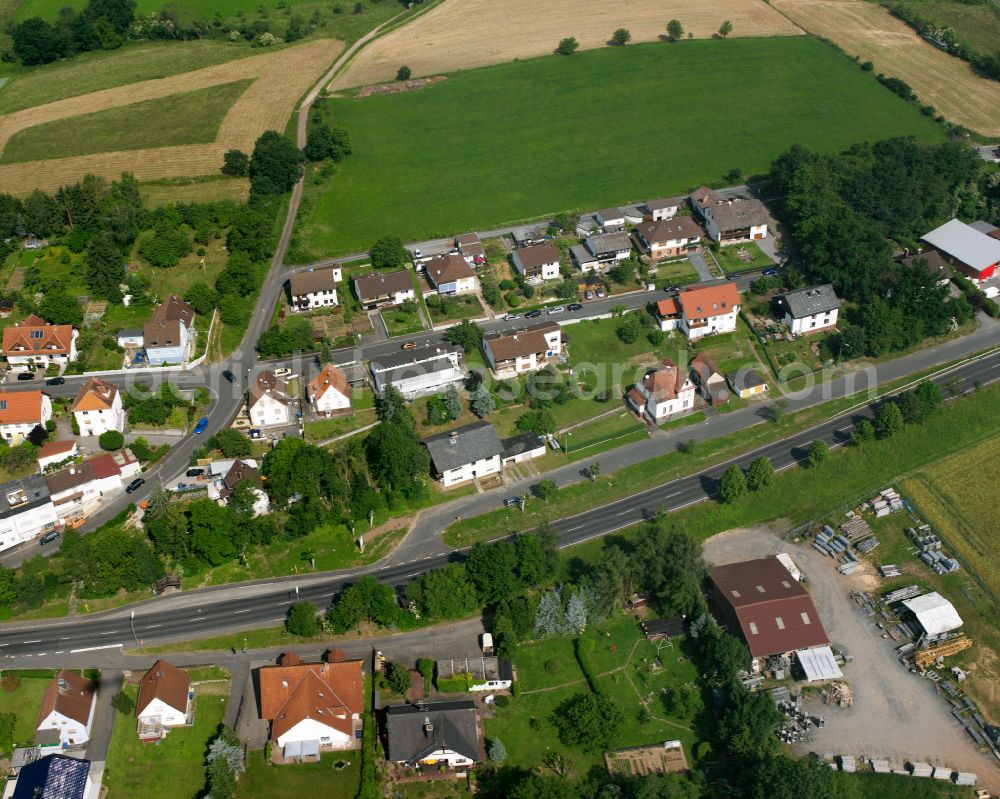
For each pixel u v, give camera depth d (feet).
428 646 496.23
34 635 499.92
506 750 448.24
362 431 630.33
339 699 452.76
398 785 435.12
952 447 628.69
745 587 510.99
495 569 500.33
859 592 531.50
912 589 530.68
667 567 504.02
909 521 577.43
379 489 583.99
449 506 582.35
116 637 499.10
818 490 595.88
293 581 532.73
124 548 518.37
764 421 648.38
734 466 578.25
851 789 420.77
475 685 471.21
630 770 440.86
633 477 603.26
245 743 448.24
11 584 511.40
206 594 525.34
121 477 591.37
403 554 549.13
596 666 485.56
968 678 487.20
